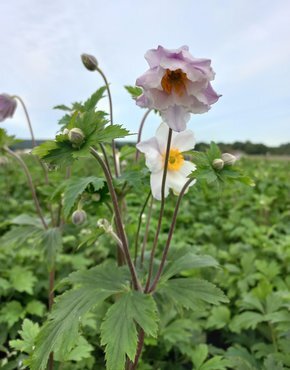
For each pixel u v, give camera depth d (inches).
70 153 8.5
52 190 16.2
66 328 9.1
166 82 8.7
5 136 15.8
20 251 25.5
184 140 11.7
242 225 34.5
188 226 36.1
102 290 10.0
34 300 20.0
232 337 19.2
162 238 28.3
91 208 13.3
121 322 9.0
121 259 14.0
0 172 50.6
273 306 16.7
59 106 14.3
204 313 19.7
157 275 11.0
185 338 17.1
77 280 10.6
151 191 11.6
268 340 18.4
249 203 40.7
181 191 10.7
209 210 41.6
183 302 10.3
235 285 22.1
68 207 11.3
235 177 9.7
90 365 15.0
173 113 8.8
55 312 9.8
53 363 13.9
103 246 26.4
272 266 21.4
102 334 8.8
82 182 11.8
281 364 11.9
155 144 11.4
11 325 18.1
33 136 17.7
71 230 15.5
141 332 10.6
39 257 25.5
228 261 25.4
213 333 21.4
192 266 11.3
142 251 13.3
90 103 12.9
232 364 12.8
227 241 32.8
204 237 32.6
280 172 62.2
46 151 8.6
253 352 16.5
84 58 13.6
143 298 9.5
